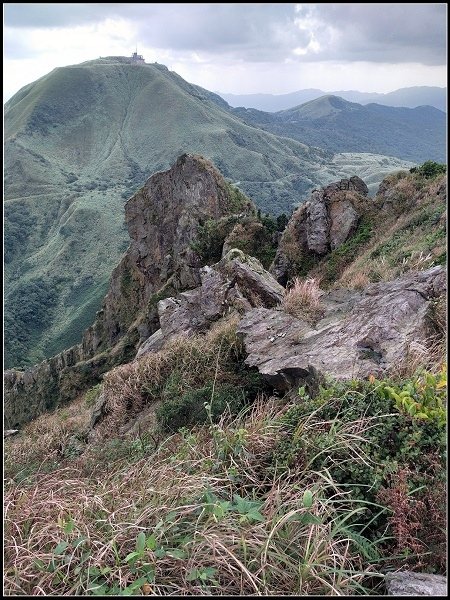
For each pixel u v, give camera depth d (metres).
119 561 2.81
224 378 6.68
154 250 39.12
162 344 11.94
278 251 23.44
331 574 2.74
